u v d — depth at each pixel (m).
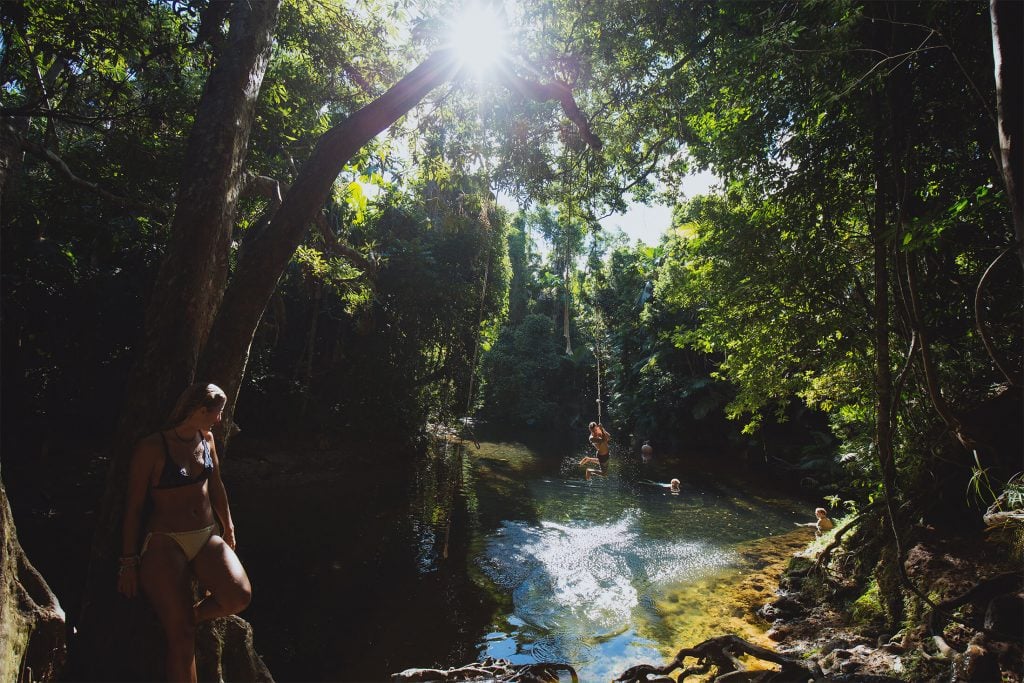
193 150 3.63
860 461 8.89
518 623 7.59
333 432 17.92
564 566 9.76
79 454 13.48
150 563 2.88
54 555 8.65
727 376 10.52
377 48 8.46
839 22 4.92
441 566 9.54
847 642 6.39
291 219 3.65
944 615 5.20
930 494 7.04
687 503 14.56
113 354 14.23
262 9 4.03
